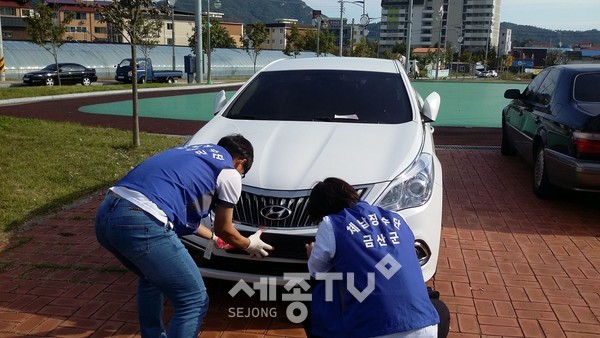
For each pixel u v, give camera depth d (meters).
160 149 9.27
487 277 4.40
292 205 3.52
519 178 7.54
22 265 4.53
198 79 33.53
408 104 4.93
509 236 5.31
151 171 2.77
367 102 4.94
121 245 2.66
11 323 3.62
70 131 10.84
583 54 112.19
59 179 7.04
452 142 10.64
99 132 10.90
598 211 6.09
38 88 22.02
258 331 3.58
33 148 8.86
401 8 131.62
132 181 2.75
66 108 16.88
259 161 3.87
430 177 3.84
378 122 4.66
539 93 7.22
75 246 4.95
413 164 3.85
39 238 5.14
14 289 4.11
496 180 7.42
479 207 6.21
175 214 2.74
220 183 2.85
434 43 138.12
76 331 3.54
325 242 2.44
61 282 4.23
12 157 8.13
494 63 118.62
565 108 5.93
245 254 3.51
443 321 2.72
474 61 104.69
